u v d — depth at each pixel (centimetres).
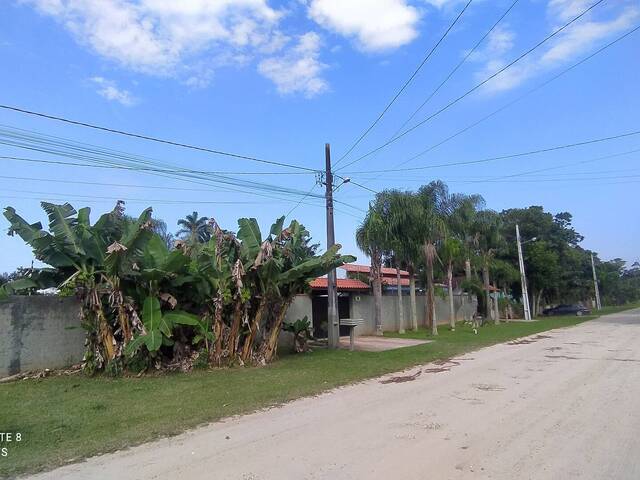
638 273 12681
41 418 822
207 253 1477
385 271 4069
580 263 6406
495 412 784
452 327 2981
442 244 3014
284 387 1088
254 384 1133
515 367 1294
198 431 734
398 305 3022
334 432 698
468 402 869
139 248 1329
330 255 1605
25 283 1330
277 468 552
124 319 1301
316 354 1752
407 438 650
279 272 1531
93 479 541
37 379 1230
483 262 3850
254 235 1597
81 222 1341
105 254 1287
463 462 550
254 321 1523
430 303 2920
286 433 704
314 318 2514
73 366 1361
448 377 1172
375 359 1572
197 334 1421
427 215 2656
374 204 2630
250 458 592
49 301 1348
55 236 1272
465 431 676
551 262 5438
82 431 741
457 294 4062
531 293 5791
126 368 1284
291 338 1931
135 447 657
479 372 1227
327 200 2053
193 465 575
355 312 2606
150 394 1025
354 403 906
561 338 2162
